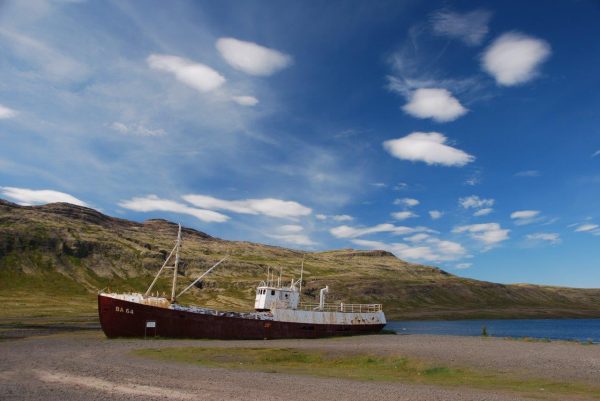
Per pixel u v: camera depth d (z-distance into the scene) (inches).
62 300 6850.4
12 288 7322.8
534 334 4626.0
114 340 2283.5
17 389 892.0
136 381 1025.5
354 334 3120.1
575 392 1023.6
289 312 2787.9
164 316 2411.4
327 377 1200.8
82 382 1000.9
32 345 1983.3
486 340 2679.6
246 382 1048.8
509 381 1194.0
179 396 847.1
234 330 2556.6
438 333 4402.1
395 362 1523.1
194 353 1694.1
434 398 896.9
